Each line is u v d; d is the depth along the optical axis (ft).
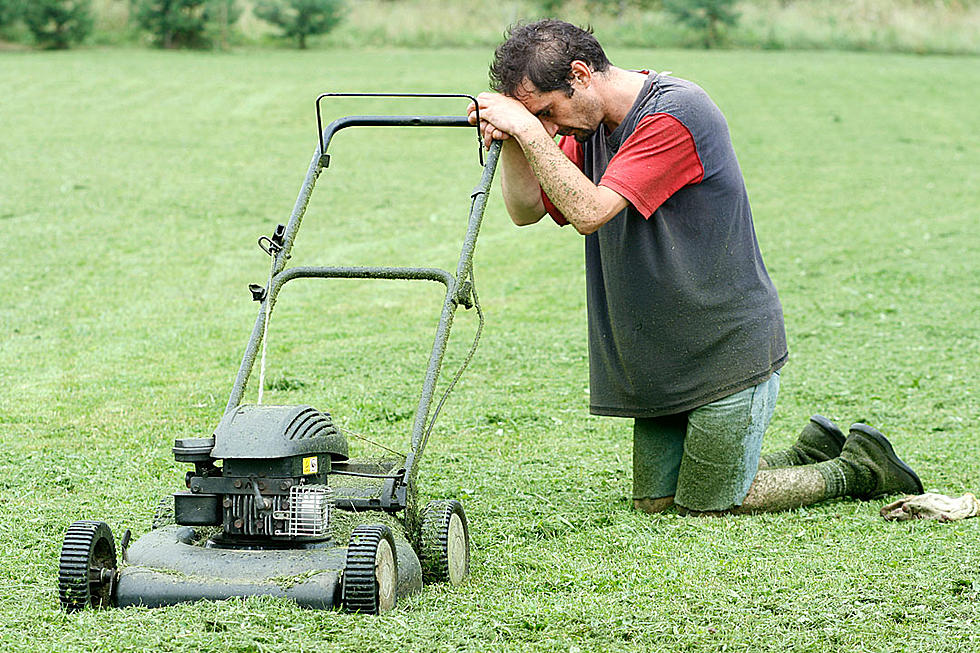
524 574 17.11
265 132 84.79
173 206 61.98
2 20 127.75
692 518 20.56
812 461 22.61
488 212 64.44
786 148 83.46
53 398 30.40
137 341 37.47
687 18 139.13
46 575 17.07
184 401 30.19
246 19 141.38
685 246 19.94
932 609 15.21
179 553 14.90
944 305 43.27
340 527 15.60
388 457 18.44
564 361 35.37
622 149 19.15
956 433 27.35
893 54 137.49
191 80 105.19
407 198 66.85
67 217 58.34
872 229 59.11
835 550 18.13
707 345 20.22
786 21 144.15
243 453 14.40
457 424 28.22
